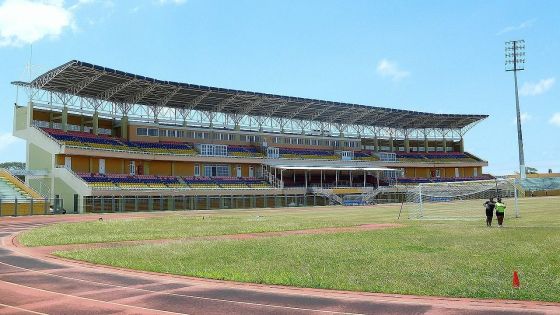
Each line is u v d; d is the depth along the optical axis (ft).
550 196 360.89
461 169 407.64
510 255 64.13
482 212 182.39
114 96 260.21
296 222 137.80
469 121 406.00
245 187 287.28
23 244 83.87
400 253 68.13
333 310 38.14
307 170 323.98
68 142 234.79
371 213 189.26
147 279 51.47
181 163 282.77
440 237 89.81
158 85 250.37
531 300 40.04
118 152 246.06
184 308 39.32
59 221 152.97
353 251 71.26
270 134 333.01
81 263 62.54
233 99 291.58
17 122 244.22
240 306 39.78
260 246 78.64
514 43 368.68
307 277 50.90
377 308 38.47
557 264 56.65
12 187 209.15
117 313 37.99
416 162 379.96
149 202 235.61
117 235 99.50
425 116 377.30
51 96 244.42
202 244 81.97
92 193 214.28
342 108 334.65
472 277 49.57
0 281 50.75
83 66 214.48
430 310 37.65
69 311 38.63
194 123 299.58
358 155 369.09
